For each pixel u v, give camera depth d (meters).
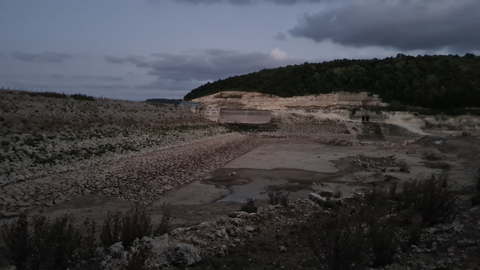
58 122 27.86
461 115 73.50
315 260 8.51
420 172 28.08
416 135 61.47
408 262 7.83
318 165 32.19
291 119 69.69
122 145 28.50
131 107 41.75
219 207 16.86
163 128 40.06
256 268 8.13
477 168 29.45
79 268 7.47
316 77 91.19
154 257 8.29
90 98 38.81
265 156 37.41
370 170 29.52
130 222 10.04
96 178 19.11
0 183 15.79
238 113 66.75
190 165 27.38
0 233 10.79
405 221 11.41
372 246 8.11
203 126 50.34
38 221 8.30
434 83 86.75
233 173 26.83
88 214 14.12
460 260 7.32
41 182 17.09
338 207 15.04
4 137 21.55
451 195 14.69
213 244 9.91
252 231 11.33
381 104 83.31
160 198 18.17
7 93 30.08
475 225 9.67
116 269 7.48
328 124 67.62
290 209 14.27
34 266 7.18
